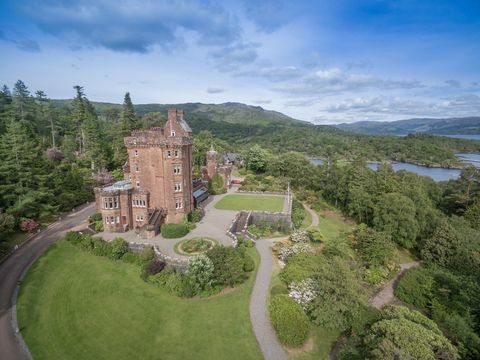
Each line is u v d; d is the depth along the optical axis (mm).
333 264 34844
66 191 64812
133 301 35156
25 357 26781
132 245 45219
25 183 54344
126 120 92938
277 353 28500
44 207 54594
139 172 55125
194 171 101062
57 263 42250
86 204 69438
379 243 47156
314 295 34344
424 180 89375
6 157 54906
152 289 37594
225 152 155125
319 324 32781
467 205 72312
